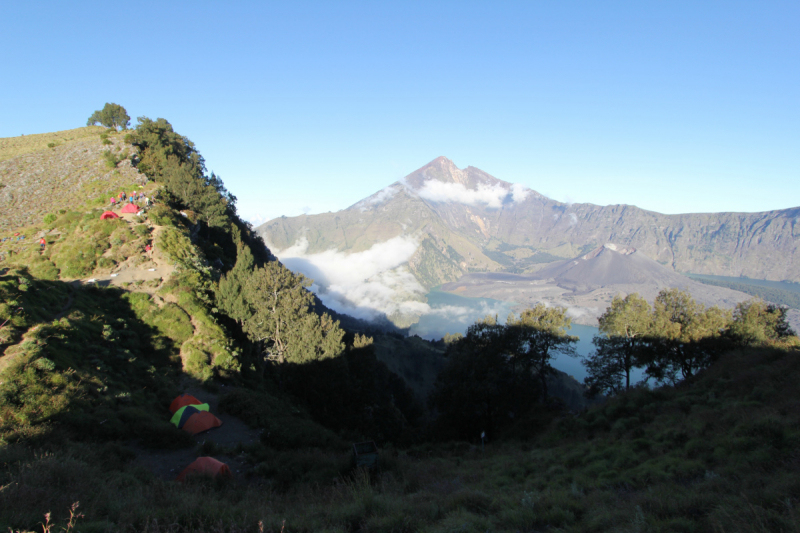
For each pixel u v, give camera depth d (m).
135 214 49.06
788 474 10.20
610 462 16.67
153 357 29.77
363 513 10.72
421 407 68.06
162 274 39.59
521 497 12.16
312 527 9.91
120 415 21.08
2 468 12.27
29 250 40.47
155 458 19.39
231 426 24.55
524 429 32.44
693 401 22.95
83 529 8.55
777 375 21.67
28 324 23.95
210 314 36.78
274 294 40.41
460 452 28.25
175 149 75.31
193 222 57.38
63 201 57.12
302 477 18.08
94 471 13.38
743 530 7.61
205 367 30.42
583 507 10.86
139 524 9.43
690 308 36.62
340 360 38.44
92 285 34.50
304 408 34.84
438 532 9.06
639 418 22.81
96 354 25.11
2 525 8.16
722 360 29.58
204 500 12.38
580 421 26.69
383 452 20.86
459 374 38.97
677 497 10.17
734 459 12.95
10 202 56.47
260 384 33.81
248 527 9.53
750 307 35.72
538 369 41.59
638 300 36.75
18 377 18.97
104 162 67.81
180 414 23.52
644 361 36.28
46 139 86.56
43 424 16.91
